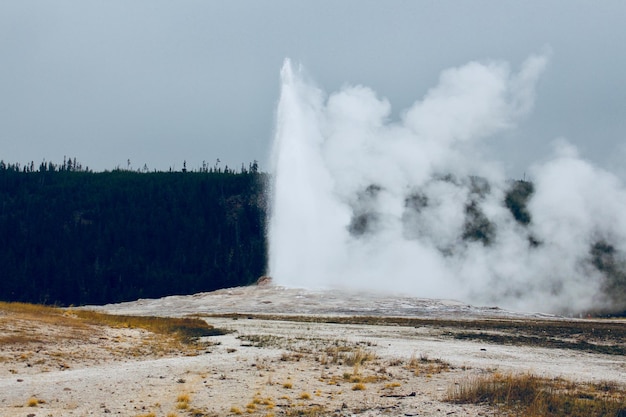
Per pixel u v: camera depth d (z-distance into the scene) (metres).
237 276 126.50
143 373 23.81
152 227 144.25
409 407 19.25
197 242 142.00
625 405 19.84
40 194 164.12
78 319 39.16
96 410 17.81
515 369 28.22
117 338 33.03
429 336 42.78
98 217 150.62
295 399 20.16
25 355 25.53
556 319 66.69
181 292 119.75
